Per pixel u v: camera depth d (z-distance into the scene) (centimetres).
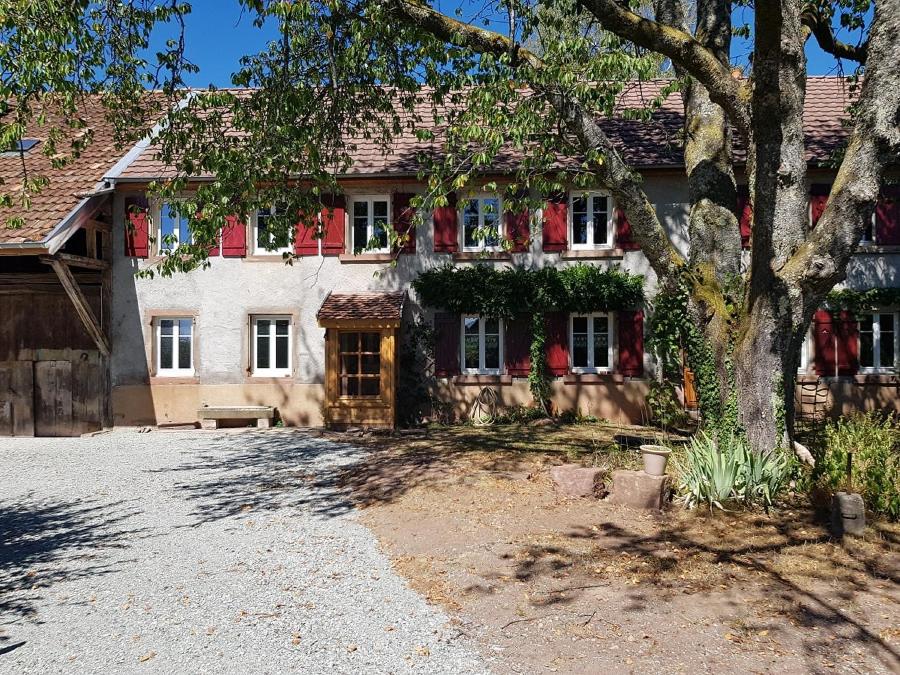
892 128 596
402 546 553
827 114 1366
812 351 1246
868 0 848
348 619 414
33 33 639
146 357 1308
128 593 468
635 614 411
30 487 820
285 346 1340
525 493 696
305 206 877
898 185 1220
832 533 546
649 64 693
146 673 353
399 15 707
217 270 1316
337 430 1230
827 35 876
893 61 591
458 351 1304
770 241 653
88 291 1304
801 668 345
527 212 1260
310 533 598
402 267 1311
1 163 1334
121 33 777
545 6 830
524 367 1300
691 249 769
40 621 424
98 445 1118
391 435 1164
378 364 1275
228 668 355
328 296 1286
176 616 425
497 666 352
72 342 1312
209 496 752
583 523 590
